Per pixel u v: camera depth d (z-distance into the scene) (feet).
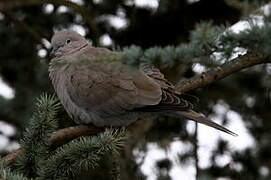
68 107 31.37
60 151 21.91
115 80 29.66
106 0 39.14
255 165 35.88
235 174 35.50
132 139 37.17
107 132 22.08
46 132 22.58
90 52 32.76
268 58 25.72
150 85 28.96
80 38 34.81
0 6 34.30
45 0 34.58
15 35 37.83
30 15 38.52
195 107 37.63
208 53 16.88
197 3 39.50
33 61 37.68
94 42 36.76
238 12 38.65
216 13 39.45
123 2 39.40
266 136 37.55
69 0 34.83
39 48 38.88
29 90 36.76
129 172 36.09
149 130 38.40
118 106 29.45
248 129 38.11
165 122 38.24
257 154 36.55
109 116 29.96
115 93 29.45
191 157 36.96
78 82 30.27
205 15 39.60
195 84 28.19
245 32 16.66
